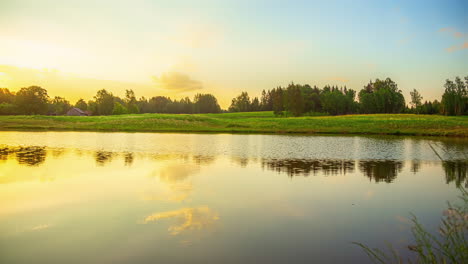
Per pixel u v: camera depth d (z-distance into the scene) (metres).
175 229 6.64
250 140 30.17
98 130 44.56
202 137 33.69
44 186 10.30
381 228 6.85
